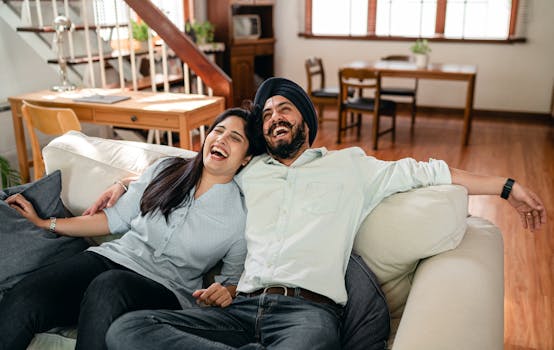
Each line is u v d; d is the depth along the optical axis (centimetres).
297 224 179
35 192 205
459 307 144
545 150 555
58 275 178
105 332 161
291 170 186
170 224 191
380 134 561
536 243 345
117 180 218
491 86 696
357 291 168
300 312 161
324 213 177
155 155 222
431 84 720
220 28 702
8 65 444
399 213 176
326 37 748
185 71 408
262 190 189
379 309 164
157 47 532
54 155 230
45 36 437
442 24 704
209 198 192
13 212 194
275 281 171
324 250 172
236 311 170
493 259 169
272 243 179
